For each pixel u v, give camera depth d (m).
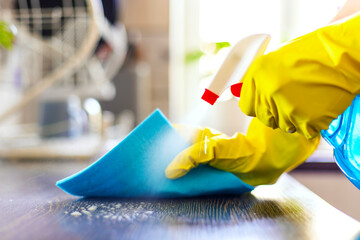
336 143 0.39
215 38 1.92
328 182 1.16
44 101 1.60
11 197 0.52
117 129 2.04
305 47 0.36
